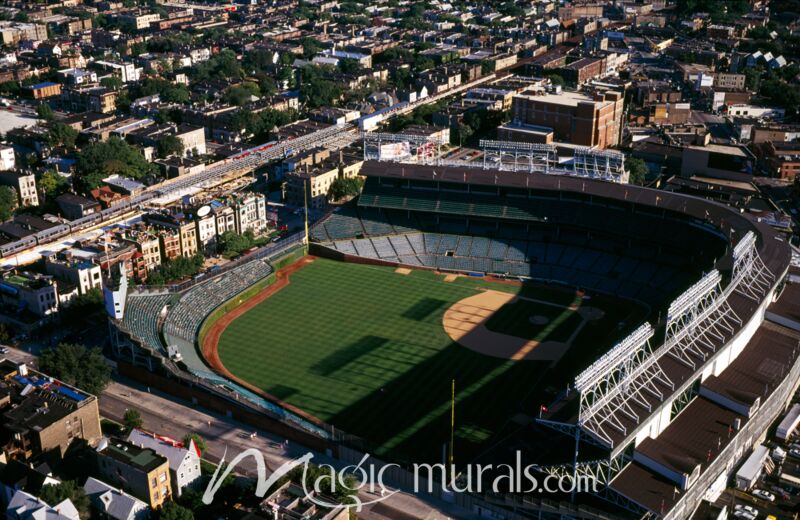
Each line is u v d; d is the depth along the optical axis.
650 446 186.12
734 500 187.25
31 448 194.75
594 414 179.50
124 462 181.50
